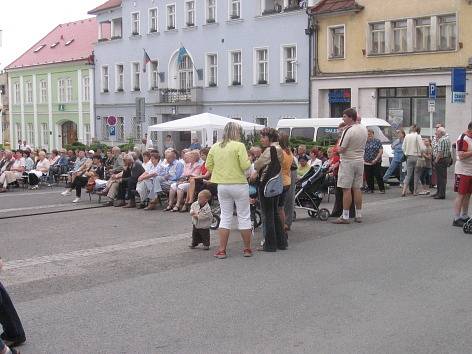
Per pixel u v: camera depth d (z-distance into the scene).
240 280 8.38
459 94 23.75
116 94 49.41
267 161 9.96
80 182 18.98
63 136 56.62
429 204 16.02
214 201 16.34
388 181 22.16
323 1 34.78
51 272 9.26
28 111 60.59
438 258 9.43
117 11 49.41
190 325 6.54
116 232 12.91
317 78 34.69
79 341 6.14
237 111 39.66
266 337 6.12
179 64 44.12
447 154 17.16
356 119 12.73
